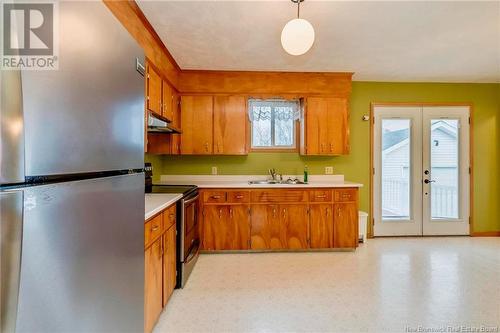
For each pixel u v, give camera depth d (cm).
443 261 322
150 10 222
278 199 353
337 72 380
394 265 310
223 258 335
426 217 429
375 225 425
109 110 92
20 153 58
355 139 423
